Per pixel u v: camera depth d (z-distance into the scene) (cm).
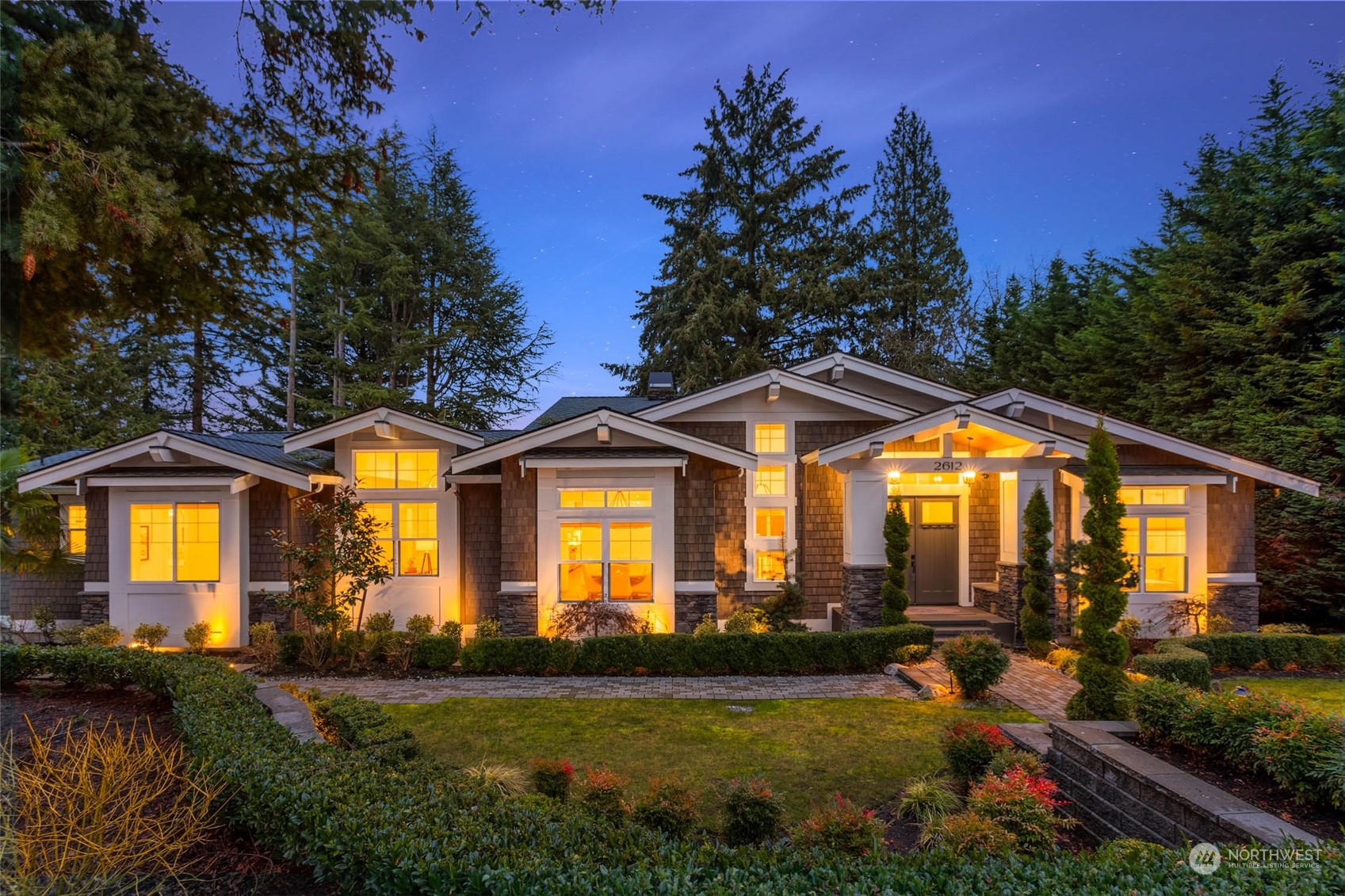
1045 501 1334
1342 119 1591
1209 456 1445
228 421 3048
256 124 653
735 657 1231
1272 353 1655
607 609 1343
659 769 757
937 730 888
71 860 421
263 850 465
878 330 3167
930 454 1439
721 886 354
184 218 600
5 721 738
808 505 1555
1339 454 1492
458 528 1501
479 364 3378
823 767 764
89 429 2459
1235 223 1822
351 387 2941
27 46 496
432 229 3197
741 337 3070
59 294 603
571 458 1366
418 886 361
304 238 719
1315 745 527
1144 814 571
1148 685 684
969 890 360
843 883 362
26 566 698
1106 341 2108
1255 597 1447
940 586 1576
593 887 349
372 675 1221
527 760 787
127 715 757
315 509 1283
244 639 1418
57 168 507
